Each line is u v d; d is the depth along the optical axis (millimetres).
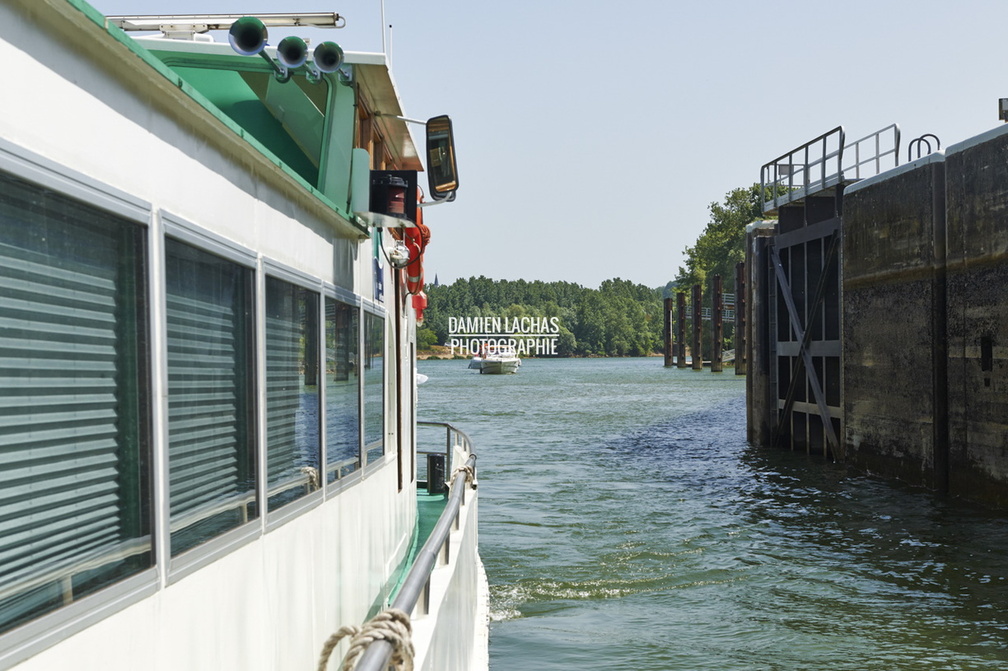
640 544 16625
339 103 5648
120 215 2449
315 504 4535
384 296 7000
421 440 37562
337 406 5125
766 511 19938
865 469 24344
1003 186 18109
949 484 20453
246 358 3512
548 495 22438
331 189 5570
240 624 3369
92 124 2303
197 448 3012
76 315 2260
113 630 2404
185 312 2916
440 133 5746
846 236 25156
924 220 21047
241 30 4512
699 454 31047
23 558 2049
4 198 1956
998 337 18328
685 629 11500
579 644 10859
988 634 11258
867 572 14492
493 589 13461
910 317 21734
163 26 5883
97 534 2350
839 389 26953
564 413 54438
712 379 102812
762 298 31922
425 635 3902
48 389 2139
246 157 3492
